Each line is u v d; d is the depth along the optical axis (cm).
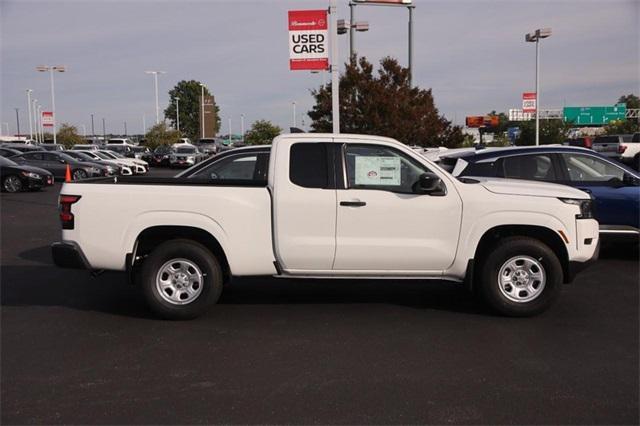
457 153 1000
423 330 589
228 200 612
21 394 440
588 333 578
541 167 908
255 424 392
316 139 627
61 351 532
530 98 2550
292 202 609
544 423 393
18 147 3753
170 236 641
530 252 620
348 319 629
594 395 436
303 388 448
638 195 874
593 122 7088
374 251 615
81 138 6881
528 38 2634
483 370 483
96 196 609
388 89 2131
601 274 834
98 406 420
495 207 615
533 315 631
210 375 475
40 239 1175
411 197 616
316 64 1103
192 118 10150
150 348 539
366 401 426
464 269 625
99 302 702
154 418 401
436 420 397
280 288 772
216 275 620
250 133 4644
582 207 629
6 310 667
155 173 3600
